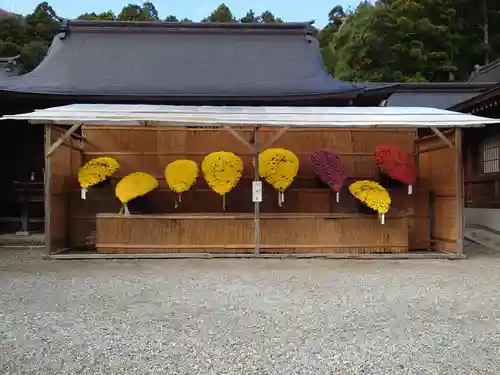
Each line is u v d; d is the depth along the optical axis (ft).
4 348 11.98
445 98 59.21
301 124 25.36
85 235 30.68
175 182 29.01
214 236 28.60
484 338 12.91
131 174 29.81
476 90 60.08
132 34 49.49
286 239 28.68
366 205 29.04
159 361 11.16
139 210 30.86
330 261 26.50
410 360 11.30
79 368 10.76
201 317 14.74
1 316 14.76
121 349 11.92
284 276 21.75
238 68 45.57
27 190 36.94
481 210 41.73
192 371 10.60
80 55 46.65
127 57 46.80
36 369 10.70
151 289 18.76
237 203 31.89
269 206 31.68
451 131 29.09
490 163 41.14
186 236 28.53
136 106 31.50
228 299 17.11
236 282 20.26
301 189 31.71
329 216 28.91
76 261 25.95
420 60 92.02
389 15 93.40
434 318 14.82
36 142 40.55
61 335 12.98
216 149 32.91
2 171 40.45
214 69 45.32
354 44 96.43
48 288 18.85
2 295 17.58
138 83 42.14
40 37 128.57
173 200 31.99
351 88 38.42
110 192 31.12
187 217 28.53
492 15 104.47
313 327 13.79
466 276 21.95
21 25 128.47
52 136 27.53
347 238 28.96
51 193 27.17
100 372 10.55
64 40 48.21
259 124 25.34
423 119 27.02
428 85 59.88
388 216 29.12
